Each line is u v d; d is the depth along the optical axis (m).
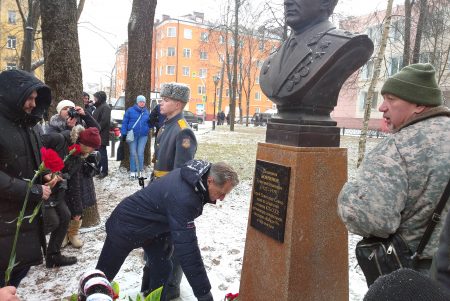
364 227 1.67
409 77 1.78
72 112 3.80
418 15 11.97
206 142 15.52
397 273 0.86
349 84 14.04
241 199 6.25
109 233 2.61
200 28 52.62
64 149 3.41
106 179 7.46
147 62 7.99
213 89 54.12
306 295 2.48
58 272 3.41
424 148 1.65
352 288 3.22
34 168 2.49
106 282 1.70
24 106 2.37
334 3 2.65
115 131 10.75
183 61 52.53
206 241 4.27
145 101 7.54
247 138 18.28
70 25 4.44
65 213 3.43
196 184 2.27
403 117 1.82
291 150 2.43
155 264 2.79
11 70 2.39
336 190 2.53
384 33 7.65
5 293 1.54
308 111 2.55
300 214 2.41
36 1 9.25
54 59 4.43
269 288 2.55
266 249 2.60
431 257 1.64
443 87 17.39
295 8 2.62
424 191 1.65
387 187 1.63
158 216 2.50
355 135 25.39
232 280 3.37
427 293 0.79
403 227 1.72
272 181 2.55
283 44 2.84
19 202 2.36
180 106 3.13
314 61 2.47
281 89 2.63
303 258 2.45
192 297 3.10
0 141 2.28
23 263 2.42
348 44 2.38
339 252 2.58
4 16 19.70
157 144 3.24
